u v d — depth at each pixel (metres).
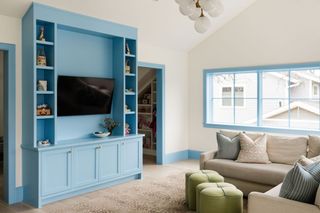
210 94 6.84
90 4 4.38
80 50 4.79
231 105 6.56
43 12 4.01
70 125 4.71
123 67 5.12
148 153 7.48
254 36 6.01
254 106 6.23
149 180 5.14
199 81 6.86
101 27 4.76
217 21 6.17
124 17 4.96
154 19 5.32
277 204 2.46
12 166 4.05
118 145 4.88
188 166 6.21
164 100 6.42
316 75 5.52
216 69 6.56
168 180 5.13
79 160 4.34
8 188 4.03
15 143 4.09
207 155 4.62
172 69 6.62
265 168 4.00
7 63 4.01
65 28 4.46
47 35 4.24
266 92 6.09
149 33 5.67
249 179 4.06
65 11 4.26
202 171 4.05
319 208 2.29
